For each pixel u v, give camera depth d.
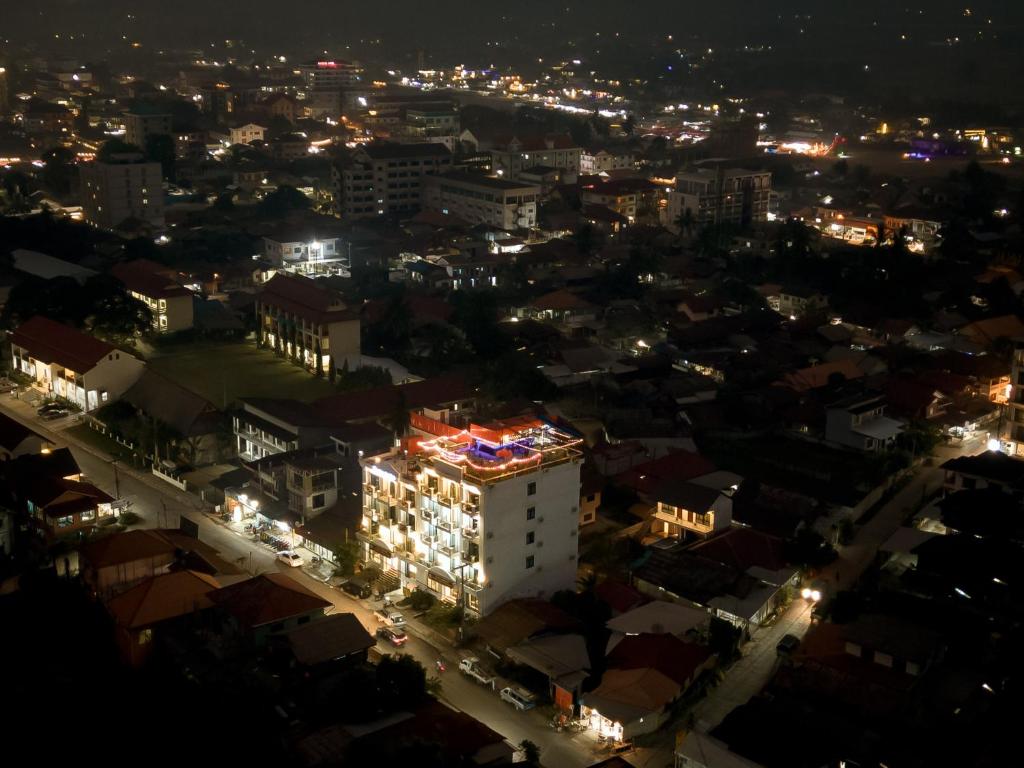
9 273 187.50
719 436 135.12
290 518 104.06
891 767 68.81
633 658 80.31
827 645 83.75
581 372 151.88
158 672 81.31
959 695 77.12
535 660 80.75
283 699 75.94
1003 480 108.81
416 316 172.50
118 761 71.88
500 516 87.19
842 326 175.88
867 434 129.38
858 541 106.25
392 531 95.06
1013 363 126.81
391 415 121.31
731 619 89.00
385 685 76.44
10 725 75.31
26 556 101.44
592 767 68.00
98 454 122.44
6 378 146.12
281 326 158.62
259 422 119.19
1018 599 90.50
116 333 156.62
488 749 70.31
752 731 70.75
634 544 101.88
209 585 86.75
